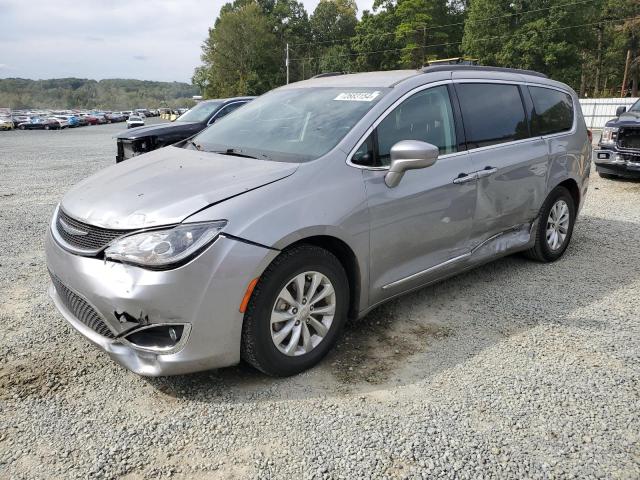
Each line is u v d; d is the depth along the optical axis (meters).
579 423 2.68
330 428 2.64
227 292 2.70
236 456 2.46
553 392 2.95
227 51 76.56
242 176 3.06
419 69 4.08
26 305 4.12
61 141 25.89
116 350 2.79
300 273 2.99
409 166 3.25
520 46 51.12
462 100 4.09
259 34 76.25
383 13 71.38
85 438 2.57
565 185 5.19
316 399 2.89
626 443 2.53
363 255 3.29
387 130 3.52
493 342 3.54
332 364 3.26
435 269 3.84
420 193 3.56
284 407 2.82
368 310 3.48
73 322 3.03
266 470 2.36
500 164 4.21
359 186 3.25
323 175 3.14
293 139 3.55
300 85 4.41
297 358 3.08
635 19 51.78
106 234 2.78
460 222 3.93
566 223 5.20
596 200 8.13
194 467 2.39
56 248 3.02
